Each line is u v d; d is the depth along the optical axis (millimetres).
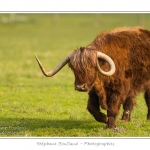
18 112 57531
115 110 45969
